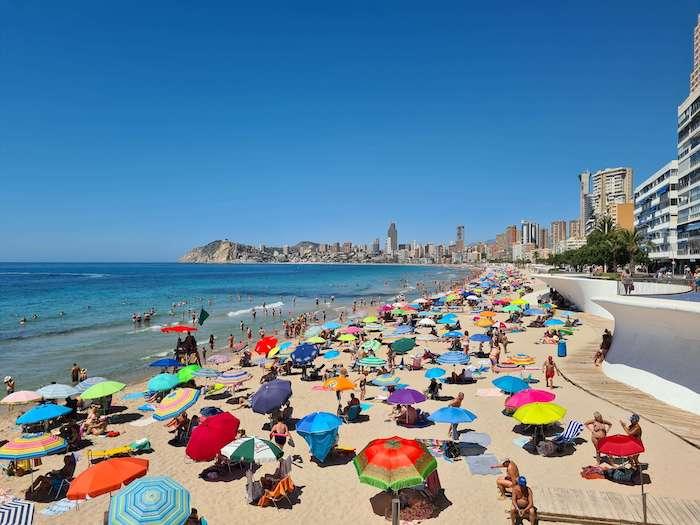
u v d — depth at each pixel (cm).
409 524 1133
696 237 7544
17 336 4553
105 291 10988
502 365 2589
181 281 15838
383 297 9488
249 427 1900
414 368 2802
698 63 12525
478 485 1309
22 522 951
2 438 1909
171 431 1889
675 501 1130
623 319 2150
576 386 2130
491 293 8188
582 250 9738
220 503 1281
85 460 1620
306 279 17725
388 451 1113
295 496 1298
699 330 1697
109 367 3231
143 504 902
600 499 1152
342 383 1994
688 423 1612
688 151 7912
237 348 3331
